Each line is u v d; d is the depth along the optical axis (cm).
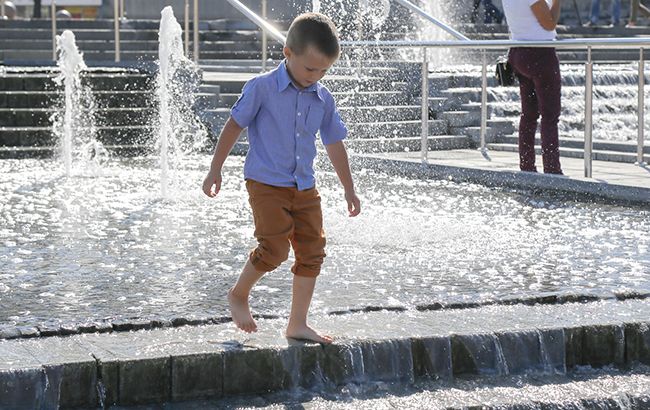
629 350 615
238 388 543
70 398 514
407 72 1795
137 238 886
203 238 889
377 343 567
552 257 817
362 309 639
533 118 1298
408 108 1730
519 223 986
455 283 718
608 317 627
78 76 1702
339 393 547
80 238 883
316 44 544
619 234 927
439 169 1377
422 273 753
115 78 1731
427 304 649
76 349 542
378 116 1714
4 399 502
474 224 977
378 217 1013
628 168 1348
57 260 789
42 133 1633
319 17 555
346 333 582
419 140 1633
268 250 562
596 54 2458
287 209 564
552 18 1273
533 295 674
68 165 1381
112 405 521
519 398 546
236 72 1988
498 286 709
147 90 1750
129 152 1653
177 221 978
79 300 657
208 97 1712
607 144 1520
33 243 857
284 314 626
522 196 1184
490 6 2734
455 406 530
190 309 633
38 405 507
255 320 611
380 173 1423
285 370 549
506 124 1708
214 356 537
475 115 1733
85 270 753
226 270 757
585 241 889
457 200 1147
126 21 2489
